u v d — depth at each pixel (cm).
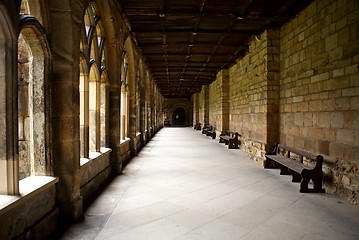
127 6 554
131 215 313
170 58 1048
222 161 698
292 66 586
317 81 480
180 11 567
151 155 801
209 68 1256
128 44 734
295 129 569
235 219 305
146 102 1251
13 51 215
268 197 389
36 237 238
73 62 298
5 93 212
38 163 281
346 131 396
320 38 471
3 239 194
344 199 386
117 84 552
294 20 576
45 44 269
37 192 236
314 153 488
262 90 693
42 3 268
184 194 398
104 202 359
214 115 1546
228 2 531
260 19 612
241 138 955
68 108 294
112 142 541
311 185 457
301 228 283
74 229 274
